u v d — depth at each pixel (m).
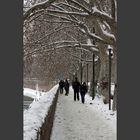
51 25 43.22
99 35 27.91
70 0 24.73
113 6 23.98
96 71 49.00
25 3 33.84
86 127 20.67
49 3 23.41
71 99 43.06
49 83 95.38
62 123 22.23
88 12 24.62
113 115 26.19
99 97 42.12
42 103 19.50
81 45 39.81
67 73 86.44
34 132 8.93
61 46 41.41
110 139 17.05
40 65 70.94
